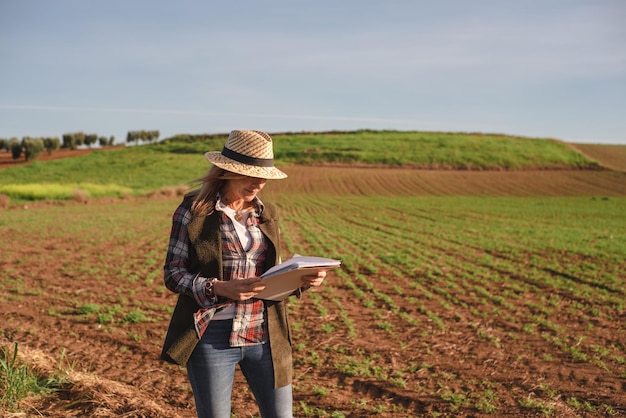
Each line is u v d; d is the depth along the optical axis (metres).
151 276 12.34
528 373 6.73
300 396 5.85
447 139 103.12
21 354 5.50
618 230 25.23
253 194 2.92
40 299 9.98
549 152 90.19
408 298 10.67
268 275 2.65
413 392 6.05
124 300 9.95
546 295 11.34
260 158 2.84
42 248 16.61
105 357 6.86
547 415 5.46
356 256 15.85
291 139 105.75
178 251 2.83
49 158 91.50
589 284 12.58
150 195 47.06
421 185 62.97
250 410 5.35
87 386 4.92
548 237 21.66
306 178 66.25
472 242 19.62
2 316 8.67
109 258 14.91
